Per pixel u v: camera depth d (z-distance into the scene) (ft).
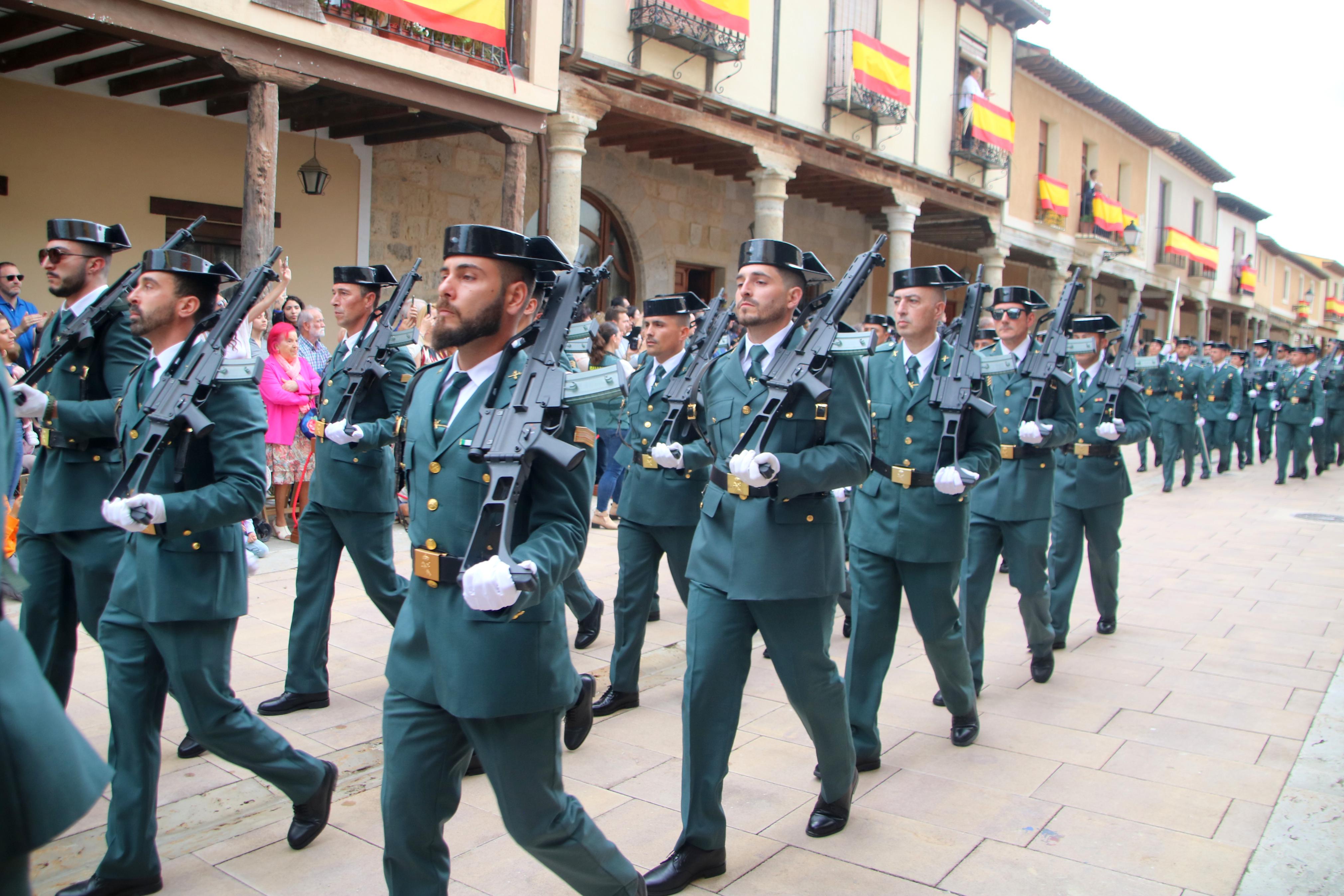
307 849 10.40
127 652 9.55
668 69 39.34
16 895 4.91
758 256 10.49
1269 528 31.96
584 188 44.96
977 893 9.73
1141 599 22.35
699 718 10.03
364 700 14.75
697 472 15.11
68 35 26.37
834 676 10.63
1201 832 11.02
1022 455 15.79
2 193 29.04
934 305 13.24
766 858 10.38
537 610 7.59
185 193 32.99
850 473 10.10
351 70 27.25
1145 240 90.38
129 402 10.28
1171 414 40.70
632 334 30.55
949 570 12.69
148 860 9.39
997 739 13.83
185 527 9.20
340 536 14.75
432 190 39.50
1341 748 13.48
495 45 29.99
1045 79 69.46
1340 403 47.55
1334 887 9.82
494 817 11.22
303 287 35.99
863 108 47.91
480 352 8.11
